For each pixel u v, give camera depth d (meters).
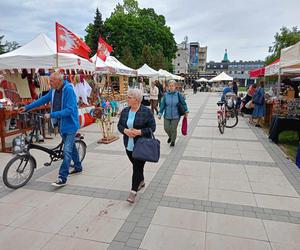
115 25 36.50
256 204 3.81
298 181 4.69
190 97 29.92
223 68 100.88
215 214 3.52
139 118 3.69
